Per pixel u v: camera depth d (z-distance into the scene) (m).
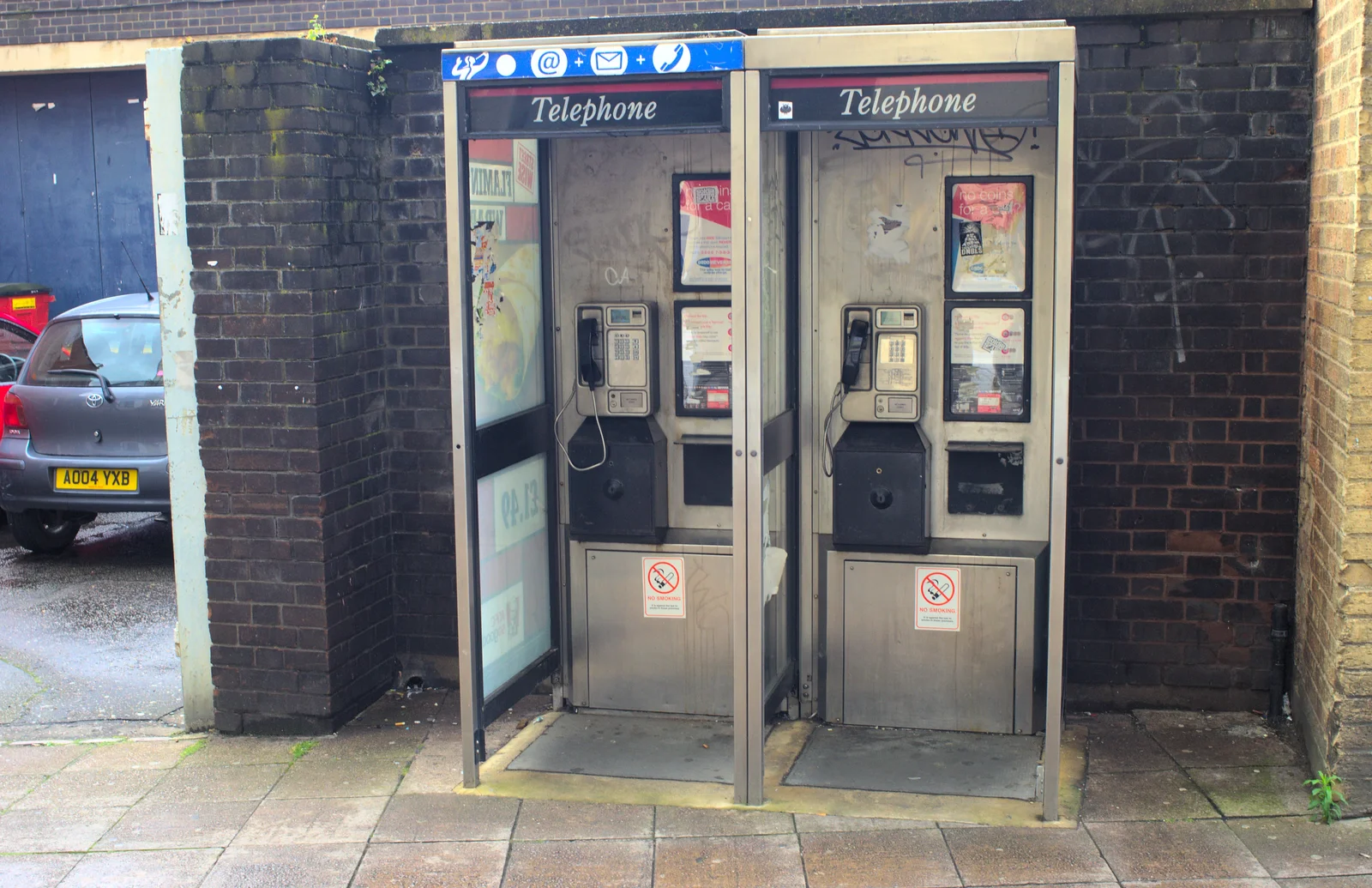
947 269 4.55
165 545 8.47
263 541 4.77
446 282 5.07
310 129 4.55
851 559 4.71
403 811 4.18
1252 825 3.94
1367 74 3.71
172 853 3.91
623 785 4.34
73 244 14.44
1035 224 4.48
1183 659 4.84
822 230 4.61
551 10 11.26
